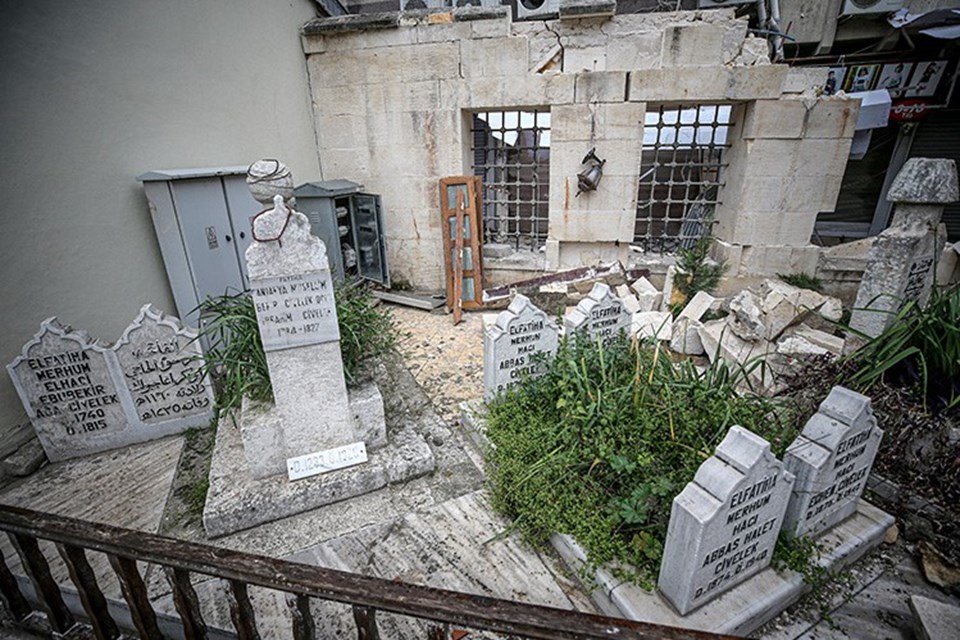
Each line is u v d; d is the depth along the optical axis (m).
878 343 2.86
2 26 2.79
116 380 3.14
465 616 1.04
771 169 5.07
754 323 3.99
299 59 5.63
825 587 2.10
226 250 4.18
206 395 3.39
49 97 3.05
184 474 2.99
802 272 5.38
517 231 6.44
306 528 2.54
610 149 5.36
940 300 2.72
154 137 3.79
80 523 1.32
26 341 3.04
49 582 1.50
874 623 1.96
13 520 1.34
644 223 7.55
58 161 3.13
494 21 5.11
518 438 2.80
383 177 6.06
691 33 4.79
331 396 2.69
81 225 3.29
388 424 3.27
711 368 2.95
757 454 1.72
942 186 2.84
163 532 2.53
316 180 6.11
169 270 3.87
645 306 5.09
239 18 4.62
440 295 6.19
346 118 5.91
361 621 1.13
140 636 1.46
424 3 6.55
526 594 2.14
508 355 3.22
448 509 2.64
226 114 4.50
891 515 2.37
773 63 5.03
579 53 5.16
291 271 2.38
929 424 2.43
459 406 3.44
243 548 2.42
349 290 3.81
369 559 2.34
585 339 3.36
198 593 2.14
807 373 3.09
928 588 2.11
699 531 1.69
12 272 2.94
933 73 5.91
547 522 2.31
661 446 2.46
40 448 3.11
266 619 2.02
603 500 2.35
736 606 1.90
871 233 7.20
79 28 3.21
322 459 2.73
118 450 3.26
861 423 2.04
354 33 5.49
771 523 1.93
